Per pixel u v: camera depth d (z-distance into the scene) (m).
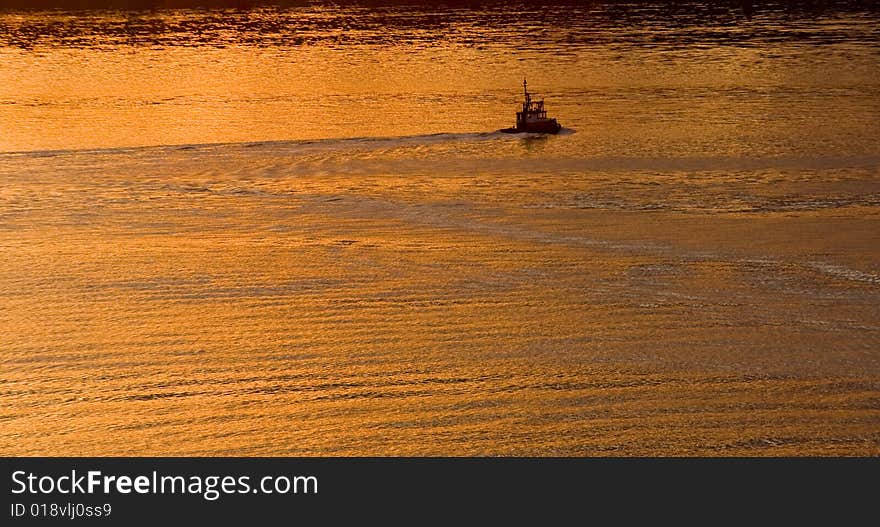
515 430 31.22
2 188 57.75
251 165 64.06
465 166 63.97
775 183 59.19
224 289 42.12
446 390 33.47
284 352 36.12
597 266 45.03
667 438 30.89
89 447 30.42
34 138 73.50
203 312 39.75
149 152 67.75
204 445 30.56
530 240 48.59
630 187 58.34
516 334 37.88
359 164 64.50
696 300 41.25
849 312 40.16
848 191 57.16
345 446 30.47
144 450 30.33
